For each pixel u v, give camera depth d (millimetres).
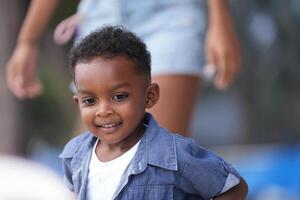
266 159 18734
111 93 5758
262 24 27688
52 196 12312
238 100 30266
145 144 5930
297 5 27828
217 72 8031
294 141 29562
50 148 28328
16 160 13922
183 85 7898
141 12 8094
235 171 6000
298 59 28047
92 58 5773
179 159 5832
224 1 7984
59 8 24188
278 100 29266
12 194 12211
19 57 9086
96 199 5984
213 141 43125
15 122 21922
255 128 30297
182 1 8086
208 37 7984
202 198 6012
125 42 5805
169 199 5859
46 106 28125
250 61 27891
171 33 7992
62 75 27109
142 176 5863
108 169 5957
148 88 5938
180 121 7867
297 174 16938
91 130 5871
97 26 8312
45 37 25469
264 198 17016
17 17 21500
